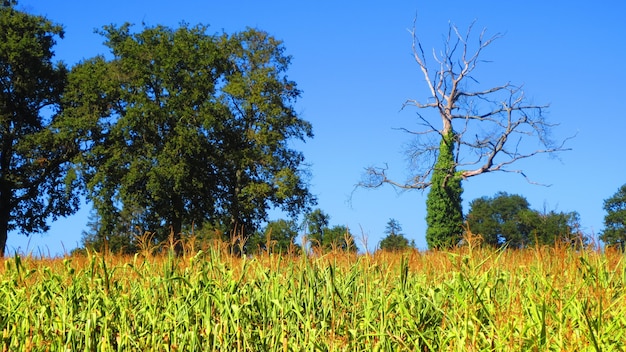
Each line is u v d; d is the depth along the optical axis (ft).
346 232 20.30
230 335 16.55
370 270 19.15
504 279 17.71
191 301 17.61
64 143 118.01
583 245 19.70
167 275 19.34
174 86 117.80
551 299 15.52
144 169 112.37
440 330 14.98
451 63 114.93
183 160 113.09
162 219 114.42
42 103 126.52
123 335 16.80
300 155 130.31
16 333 17.88
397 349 14.80
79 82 119.75
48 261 24.06
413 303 16.40
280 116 126.93
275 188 125.59
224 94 124.06
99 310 18.12
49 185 123.34
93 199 110.93
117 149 113.19
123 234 110.73
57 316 18.12
